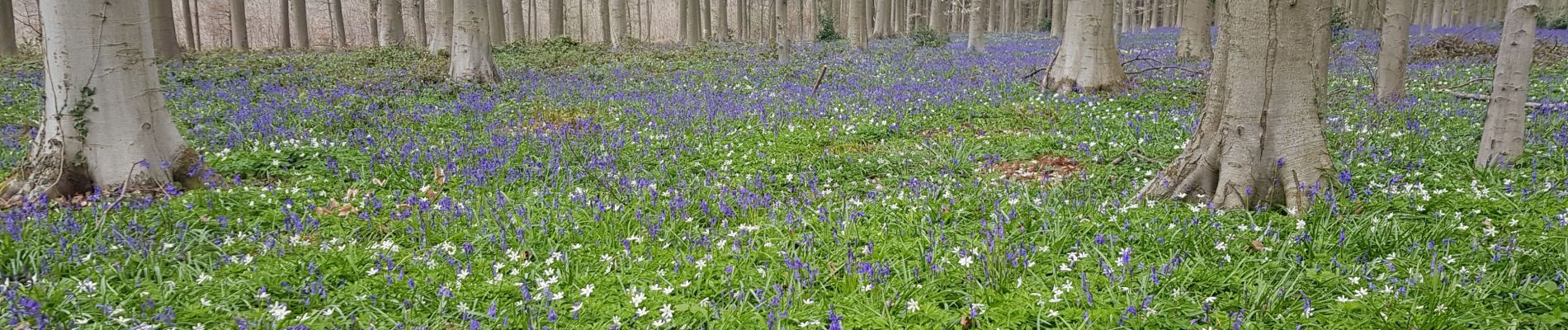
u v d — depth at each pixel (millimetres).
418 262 5375
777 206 6625
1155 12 52469
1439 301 4223
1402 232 5402
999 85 15500
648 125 11344
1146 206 6379
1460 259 4961
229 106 13031
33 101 13906
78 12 7180
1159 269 4887
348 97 13461
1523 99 7449
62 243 5574
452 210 6613
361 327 4414
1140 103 13102
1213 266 4922
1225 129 6547
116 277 5113
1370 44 28156
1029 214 6102
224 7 56594
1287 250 5160
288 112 11984
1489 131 7730
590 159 8844
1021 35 44656
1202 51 23953
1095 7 14414
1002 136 10352
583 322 4406
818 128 11219
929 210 6250
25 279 5180
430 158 8734
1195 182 6711
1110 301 4395
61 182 7355
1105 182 7512
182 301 4773
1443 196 6375
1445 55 21750
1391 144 8781
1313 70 6324
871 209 6457
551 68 20125
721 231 6031
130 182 7469
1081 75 14758
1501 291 4398
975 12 27953
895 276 4965
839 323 4008
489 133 10648
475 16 16344
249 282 4980
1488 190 6426
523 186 7793
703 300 4500
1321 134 6465
